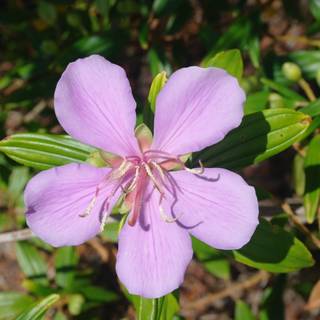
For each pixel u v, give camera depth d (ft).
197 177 0.57
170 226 0.57
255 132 0.66
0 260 1.29
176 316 0.91
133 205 0.56
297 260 0.68
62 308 1.00
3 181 1.02
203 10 1.12
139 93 1.35
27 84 1.05
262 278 1.01
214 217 0.56
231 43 0.91
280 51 1.28
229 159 0.66
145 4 1.01
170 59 1.04
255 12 0.95
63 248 0.96
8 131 1.21
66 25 1.07
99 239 1.01
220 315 1.23
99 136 0.58
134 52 1.17
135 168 0.58
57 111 0.56
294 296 1.22
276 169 1.28
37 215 0.56
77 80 0.57
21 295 0.94
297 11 1.13
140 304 0.65
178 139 0.58
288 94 0.83
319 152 0.74
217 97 0.56
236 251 0.68
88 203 0.57
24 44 1.20
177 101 0.56
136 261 0.56
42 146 0.68
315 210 0.73
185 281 1.24
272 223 0.72
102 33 0.96
